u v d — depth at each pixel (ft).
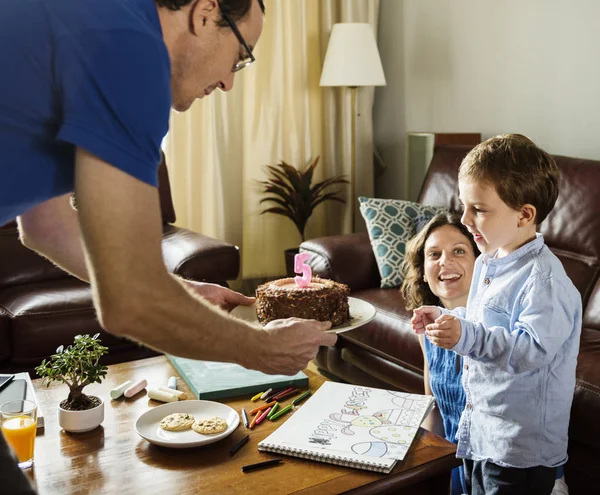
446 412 6.37
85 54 3.17
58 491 4.56
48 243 4.87
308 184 13.21
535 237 5.49
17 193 3.51
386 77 14.60
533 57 11.41
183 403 5.62
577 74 10.76
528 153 5.21
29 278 10.08
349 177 14.34
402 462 4.76
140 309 3.41
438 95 13.34
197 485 4.58
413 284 7.02
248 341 3.91
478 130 12.57
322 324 4.36
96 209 3.26
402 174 14.42
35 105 3.27
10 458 3.34
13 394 5.89
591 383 6.59
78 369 5.53
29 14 3.22
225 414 5.52
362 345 9.37
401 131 14.35
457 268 6.47
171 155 12.97
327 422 5.29
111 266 3.30
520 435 5.35
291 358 4.16
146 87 3.27
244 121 13.60
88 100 3.18
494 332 5.08
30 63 3.20
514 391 5.36
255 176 13.78
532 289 5.18
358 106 14.30
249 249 13.98
